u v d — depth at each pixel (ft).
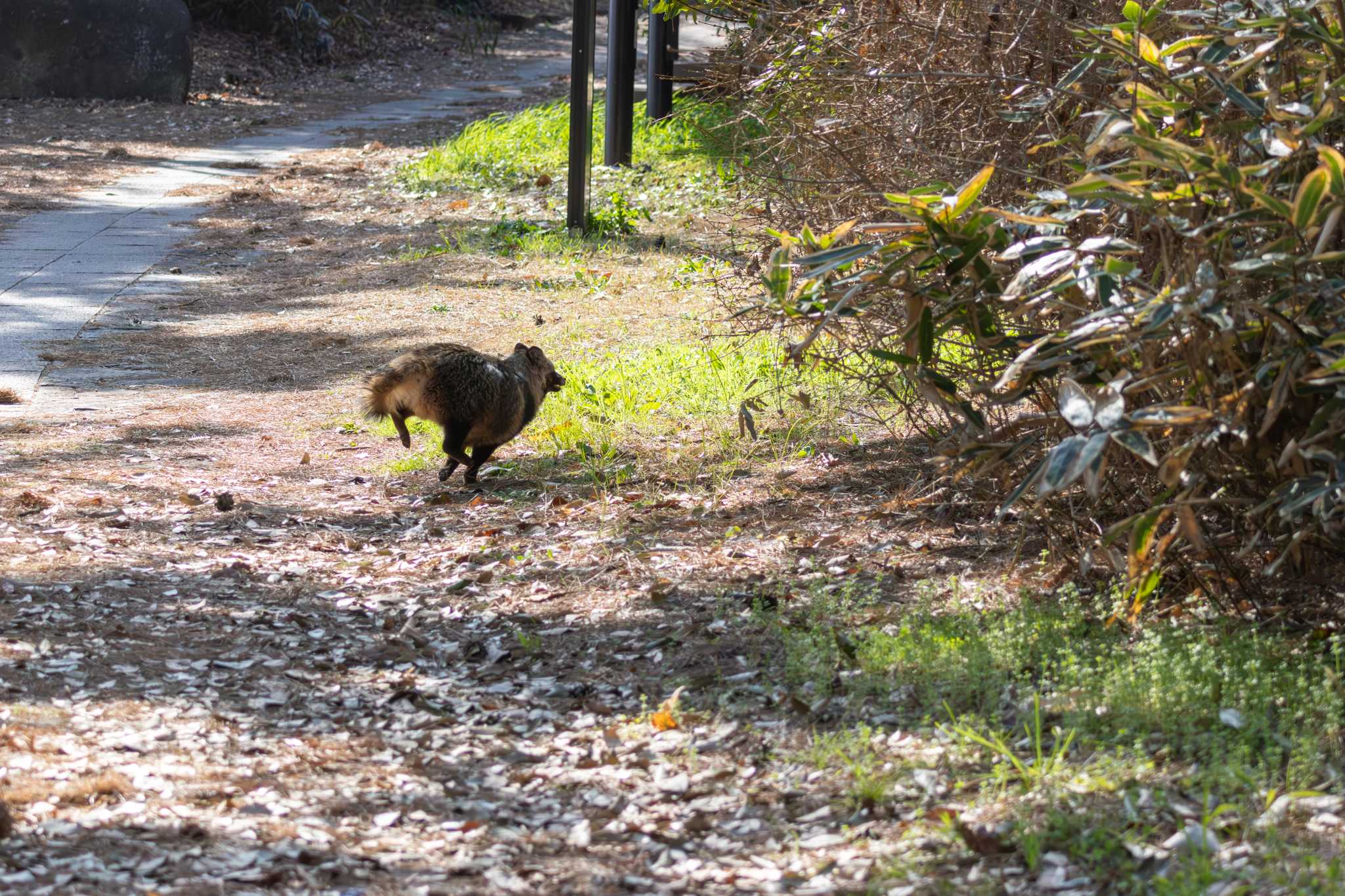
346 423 36.47
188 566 25.07
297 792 16.43
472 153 80.53
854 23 26.53
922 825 14.70
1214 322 16.65
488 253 60.13
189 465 32.58
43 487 29.76
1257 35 18.10
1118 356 18.33
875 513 26.32
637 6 82.23
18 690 19.04
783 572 23.80
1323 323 17.25
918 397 24.03
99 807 15.78
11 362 42.93
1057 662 18.67
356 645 21.54
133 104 108.47
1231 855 13.28
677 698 18.58
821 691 18.58
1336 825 13.78
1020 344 19.77
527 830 15.52
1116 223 21.15
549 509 28.45
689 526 26.78
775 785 16.22
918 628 20.16
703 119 77.30
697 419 34.24
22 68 107.14
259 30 135.95
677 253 58.80
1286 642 18.79
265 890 13.88
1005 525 25.04
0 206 70.38
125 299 53.01
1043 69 23.62
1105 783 14.94
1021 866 13.69
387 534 27.55
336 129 100.42
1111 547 19.86
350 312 50.85
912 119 25.58
